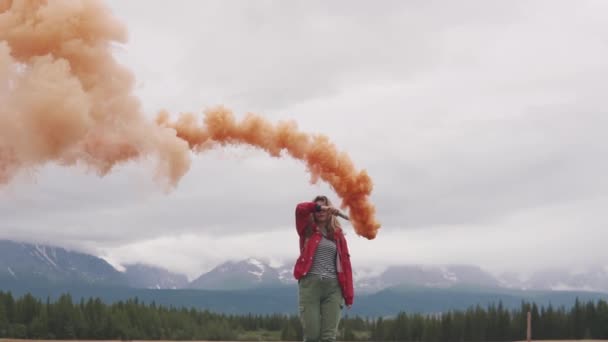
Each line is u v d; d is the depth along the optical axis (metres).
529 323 25.66
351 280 15.94
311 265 15.72
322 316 15.84
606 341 197.38
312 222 16.19
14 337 199.12
